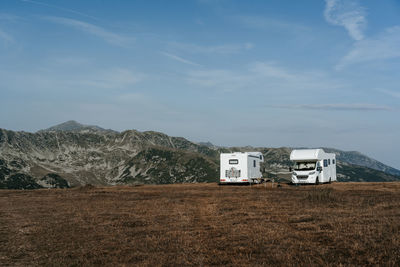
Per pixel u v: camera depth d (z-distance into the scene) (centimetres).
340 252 1062
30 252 1170
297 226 1459
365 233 1266
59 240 1320
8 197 2975
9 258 1098
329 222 1493
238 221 1602
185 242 1233
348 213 1762
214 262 998
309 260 973
